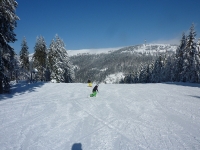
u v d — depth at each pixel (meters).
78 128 7.41
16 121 8.30
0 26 14.16
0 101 12.54
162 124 7.88
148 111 10.14
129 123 8.03
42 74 40.44
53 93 16.77
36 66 40.47
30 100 13.11
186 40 37.19
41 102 12.46
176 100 13.29
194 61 33.50
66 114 9.49
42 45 39.06
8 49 15.32
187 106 11.33
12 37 15.81
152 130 7.17
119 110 10.36
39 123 8.04
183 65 35.47
